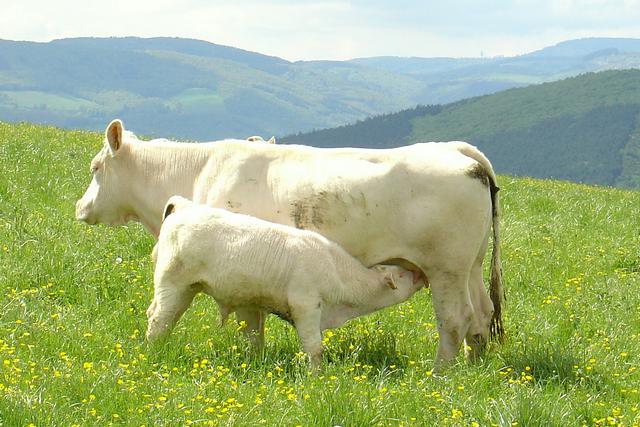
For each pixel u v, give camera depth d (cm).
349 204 905
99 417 637
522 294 1228
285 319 877
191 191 1000
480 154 925
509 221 1762
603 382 853
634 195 2428
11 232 1194
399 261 919
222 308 882
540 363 880
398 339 972
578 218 1903
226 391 728
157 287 875
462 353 959
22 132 2142
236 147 979
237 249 848
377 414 682
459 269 902
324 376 769
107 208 1065
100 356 804
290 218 925
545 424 698
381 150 928
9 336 805
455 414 695
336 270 871
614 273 1394
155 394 699
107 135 1027
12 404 621
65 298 989
